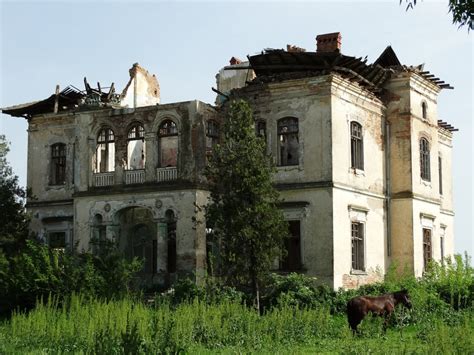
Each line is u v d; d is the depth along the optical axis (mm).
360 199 32906
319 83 31266
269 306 26688
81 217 34094
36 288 27344
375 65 33438
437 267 30859
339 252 30625
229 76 40875
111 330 17344
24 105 39438
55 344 19000
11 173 35781
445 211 44156
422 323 23062
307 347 19172
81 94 38594
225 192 26047
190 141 31719
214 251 31500
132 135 34281
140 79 41031
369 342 17797
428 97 38219
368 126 34344
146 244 36062
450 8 13148
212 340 19562
